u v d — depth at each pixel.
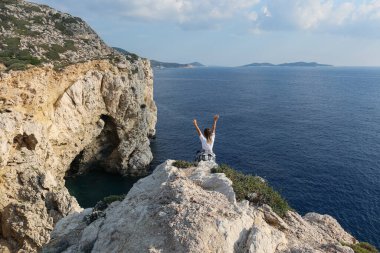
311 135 80.88
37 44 58.19
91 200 51.88
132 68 62.34
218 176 12.66
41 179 37.31
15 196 35.91
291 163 60.91
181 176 12.70
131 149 63.41
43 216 31.03
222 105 130.00
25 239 29.27
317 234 11.90
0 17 64.31
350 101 141.50
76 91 51.47
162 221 9.80
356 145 71.88
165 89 191.88
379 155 64.69
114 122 60.06
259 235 9.35
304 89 195.00
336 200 46.56
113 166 63.88
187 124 95.50
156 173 13.70
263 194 12.56
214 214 9.69
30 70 44.38
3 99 40.03
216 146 71.50
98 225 12.40
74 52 61.00
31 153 39.44
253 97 155.25
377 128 87.75
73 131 51.81
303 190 49.72
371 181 52.50
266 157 64.31
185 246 8.72
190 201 10.41
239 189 12.35
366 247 12.62
